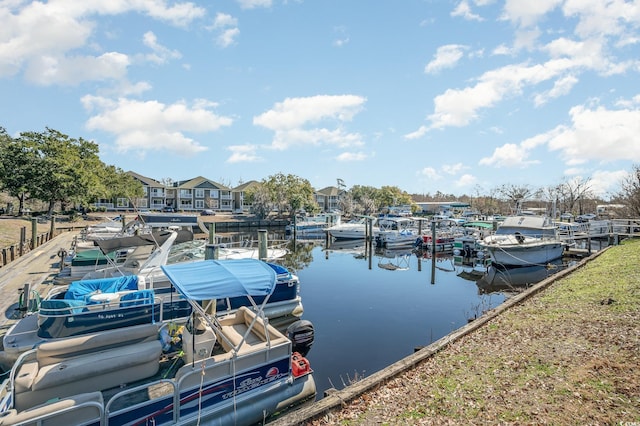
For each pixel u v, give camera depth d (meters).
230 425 5.48
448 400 4.65
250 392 5.83
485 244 19.11
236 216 57.44
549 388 4.70
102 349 5.80
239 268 6.25
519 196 53.19
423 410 4.46
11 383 5.00
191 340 5.87
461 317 11.80
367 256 26.55
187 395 5.20
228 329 6.84
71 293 7.43
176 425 5.06
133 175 67.38
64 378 5.05
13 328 6.87
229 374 5.62
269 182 60.47
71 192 36.25
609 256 15.45
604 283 10.11
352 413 4.51
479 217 44.56
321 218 44.72
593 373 4.95
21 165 35.22
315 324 11.02
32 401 4.88
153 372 5.88
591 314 7.50
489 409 4.35
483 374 5.30
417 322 11.26
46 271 13.40
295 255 26.89
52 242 21.45
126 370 5.60
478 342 6.62
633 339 5.88
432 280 17.89
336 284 17.00
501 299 14.11
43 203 47.75
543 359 5.59
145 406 4.86
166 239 10.19
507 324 7.50
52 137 39.25
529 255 19.31
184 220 14.32
